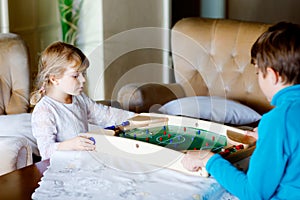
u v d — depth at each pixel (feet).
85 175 4.44
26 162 6.10
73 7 11.19
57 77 5.76
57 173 4.50
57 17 11.21
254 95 8.27
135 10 12.07
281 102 3.83
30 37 10.78
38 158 6.89
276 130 3.68
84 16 11.35
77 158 4.87
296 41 3.78
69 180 4.33
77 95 6.07
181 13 15.34
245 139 5.24
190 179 4.34
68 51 5.73
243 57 8.36
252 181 3.76
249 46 8.29
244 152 4.84
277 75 3.85
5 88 7.77
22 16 10.51
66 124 5.86
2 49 7.80
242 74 8.39
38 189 4.14
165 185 4.22
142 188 4.15
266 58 3.85
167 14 12.93
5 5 9.80
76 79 5.80
